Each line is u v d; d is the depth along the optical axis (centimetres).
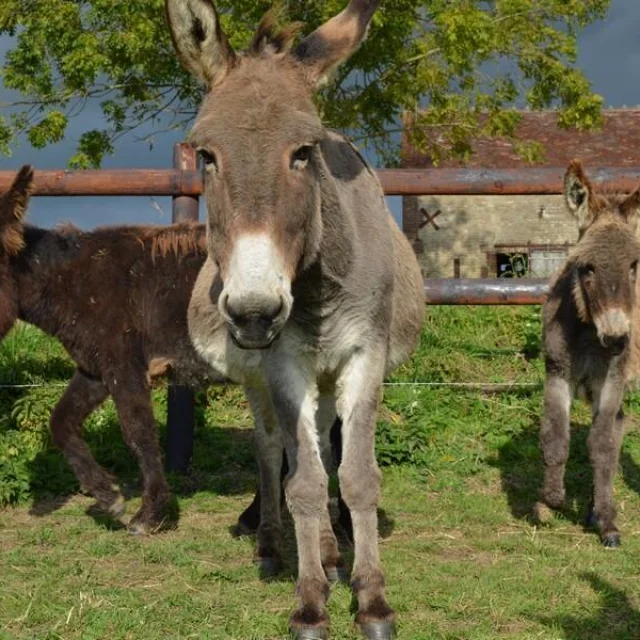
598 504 478
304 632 323
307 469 344
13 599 374
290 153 291
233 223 284
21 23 1680
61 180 638
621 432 523
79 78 1667
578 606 366
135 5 1588
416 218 2670
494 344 774
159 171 642
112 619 349
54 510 538
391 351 412
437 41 1761
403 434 617
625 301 469
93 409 535
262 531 430
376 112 1800
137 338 522
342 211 337
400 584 392
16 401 633
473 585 389
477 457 610
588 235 491
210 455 631
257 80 302
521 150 1908
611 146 2583
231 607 367
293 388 349
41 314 529
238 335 279
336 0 1495
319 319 342
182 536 488
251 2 1527
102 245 536
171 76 1728
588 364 502
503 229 2641
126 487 586
